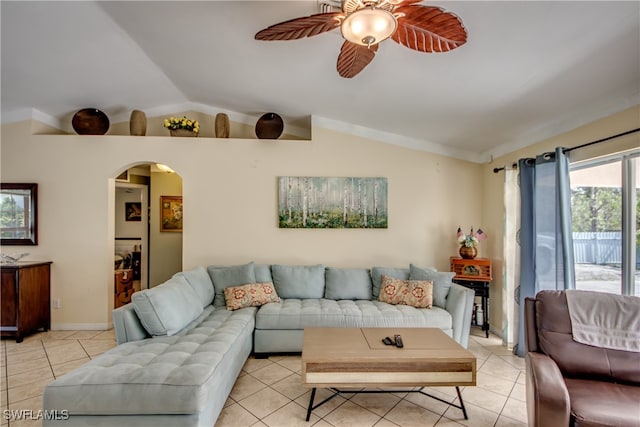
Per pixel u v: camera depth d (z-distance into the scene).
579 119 2.74
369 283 3.74
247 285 3.49
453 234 4.23
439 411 2.26
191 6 2.30
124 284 5.38
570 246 2.69
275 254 4.11
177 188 5.66
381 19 1.50
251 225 4.10
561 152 2.76
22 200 3.94
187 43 2.80
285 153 4.13
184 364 1.98
